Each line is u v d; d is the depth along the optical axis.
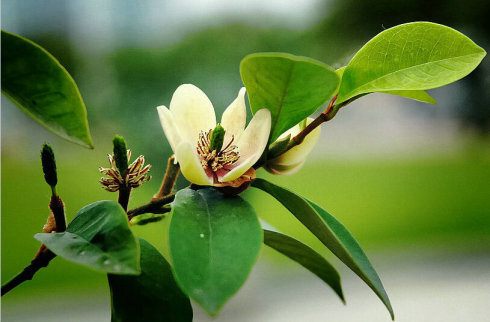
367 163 16.97
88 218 0.99
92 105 6.68
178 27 7.07
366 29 10.52
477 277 8.98
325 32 9.71
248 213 1.00
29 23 8.61
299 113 1.12
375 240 11.00
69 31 8.11
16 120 10.09
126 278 1.13
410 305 7.86
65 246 0.92
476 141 17.22
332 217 1.30
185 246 0.88
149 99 6.38
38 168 10.20
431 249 10.55
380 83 1.17
